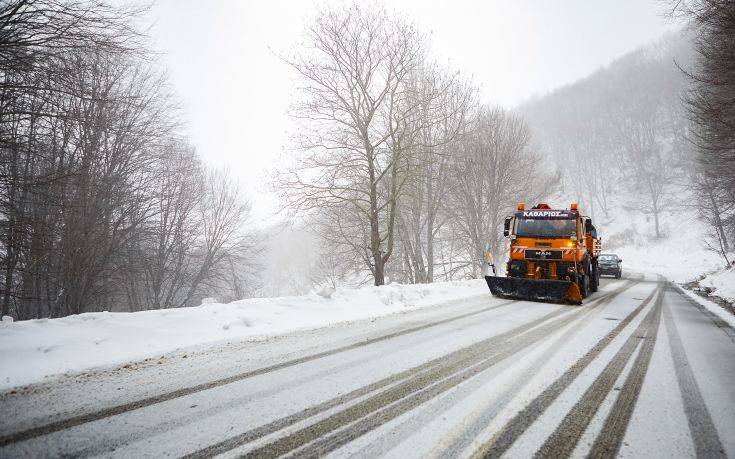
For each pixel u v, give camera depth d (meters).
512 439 2.15
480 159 18.38
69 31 6.12
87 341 4.14
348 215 15.15
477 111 18.30
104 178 12.37
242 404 2.64
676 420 2.46
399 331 5.34
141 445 2.03
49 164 9.55
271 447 2.02
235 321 5.46
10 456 1.89
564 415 2.50
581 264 9.98
